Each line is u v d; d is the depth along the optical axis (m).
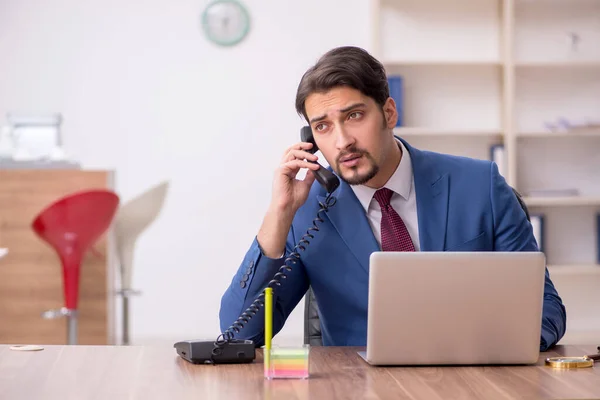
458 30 6.33
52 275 4.77
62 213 4.52
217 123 6.33
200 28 6.30
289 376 1.86
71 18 6.23
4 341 4.73
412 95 6.32
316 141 2.40
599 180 6.40
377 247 2.52
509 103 6.11
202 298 6.35
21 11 6.20
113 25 6.26
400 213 2.59
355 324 2.53
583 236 6.41
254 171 6.36
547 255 6.40
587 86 6.36
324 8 6.34
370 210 2.58
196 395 1.69
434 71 6.32
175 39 6.29
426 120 6.32
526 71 6.34
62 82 6.23
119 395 1.70
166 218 6.32
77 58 6.23
